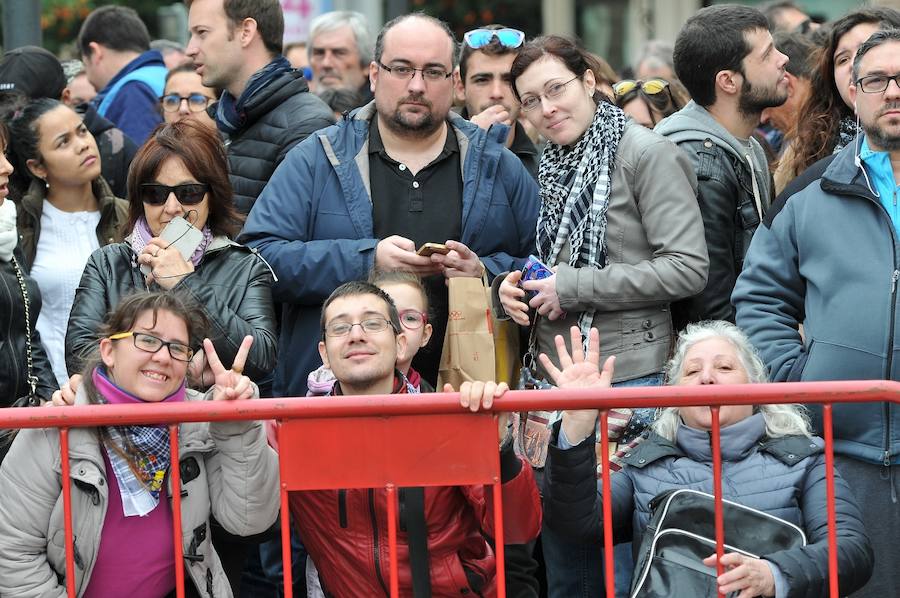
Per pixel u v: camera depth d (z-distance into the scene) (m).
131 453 12.17
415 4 48.22
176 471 11.55
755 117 17.00
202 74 18.66
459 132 16.45
